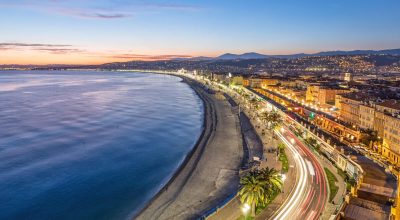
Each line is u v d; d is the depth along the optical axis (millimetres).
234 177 91688
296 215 60219
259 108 198375
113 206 78625
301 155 98062
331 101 167625
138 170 102375
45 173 98938
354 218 51938
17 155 115500
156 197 81625
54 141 134625
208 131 150500
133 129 158500
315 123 146750
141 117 190750
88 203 80188
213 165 102750
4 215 74625
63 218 73562
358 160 80000
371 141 106438
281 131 134750
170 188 86625
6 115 193625
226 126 158750
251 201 59938
